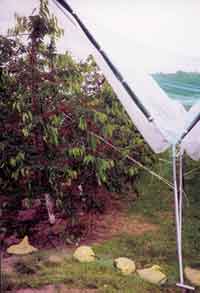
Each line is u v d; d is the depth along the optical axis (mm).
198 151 4477
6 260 4258
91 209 5656
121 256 4504
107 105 5762
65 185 5031
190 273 4105
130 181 6398
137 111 4500
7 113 4727
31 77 4668
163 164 6586
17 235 4859
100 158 5113
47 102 4730
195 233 5242
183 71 4691
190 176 6617
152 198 6602
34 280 3781
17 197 5043
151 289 3783
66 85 4887
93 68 5328
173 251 4691
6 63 4695
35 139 4746
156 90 4629
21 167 4656
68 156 4910
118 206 6309
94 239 4988
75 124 4918
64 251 4570
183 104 4699
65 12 4289
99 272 4062
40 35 4664
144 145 6172
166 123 4508
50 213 5020
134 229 5391
